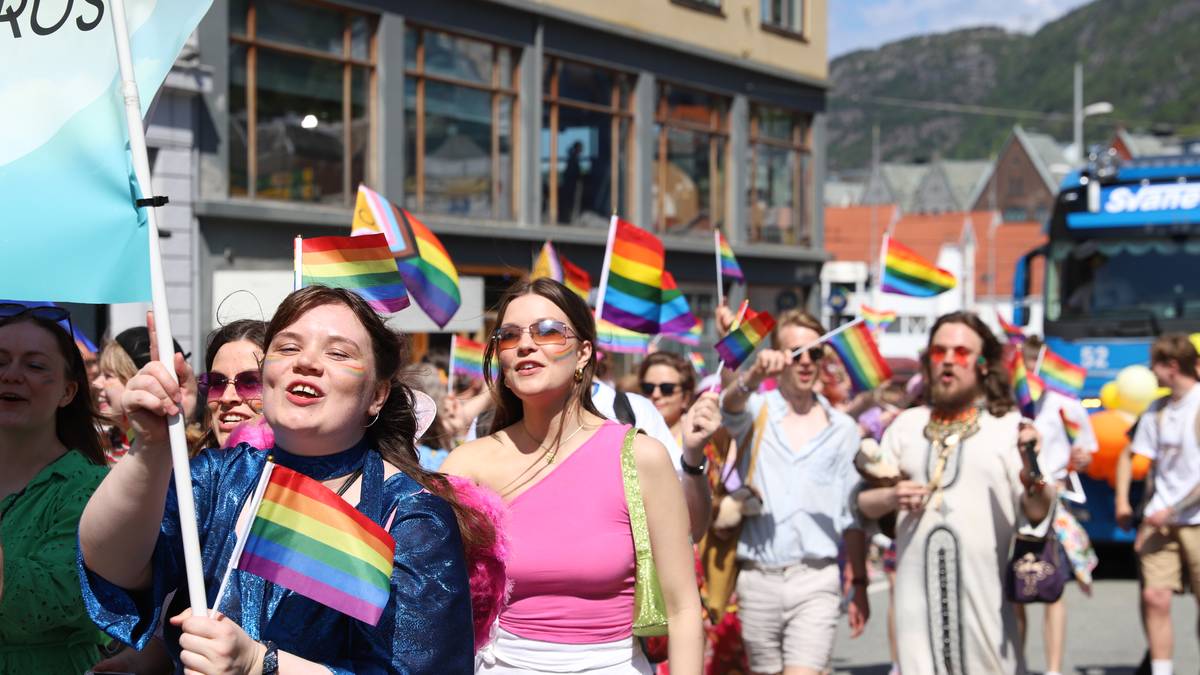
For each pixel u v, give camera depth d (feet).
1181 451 25.58
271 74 53.62
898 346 191.42
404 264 19.52
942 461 18.07
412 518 8.89
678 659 12.24
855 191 563.89
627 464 12.46
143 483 8.14
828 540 19.56
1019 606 23.30
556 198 70.44
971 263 224.33
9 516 11.21
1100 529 40.63
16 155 8.93
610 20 73.00
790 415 20.17
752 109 87.56
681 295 21.63
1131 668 28.89
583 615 12.28
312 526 8.35
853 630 20.44
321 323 8.91
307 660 8.32
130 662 9.78
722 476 19.56
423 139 61.52
